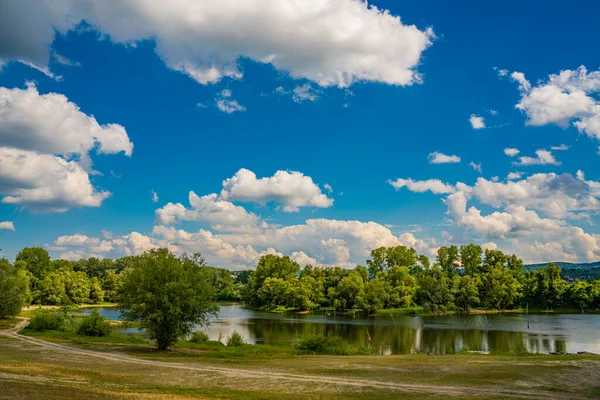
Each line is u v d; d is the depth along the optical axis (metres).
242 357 41.91
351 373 31.34
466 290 140.00
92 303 174.00
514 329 88.44
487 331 85.38
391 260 186.00
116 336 60.91
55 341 52.69
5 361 33.41
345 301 135.00
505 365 33.84
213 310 48.06
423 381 27.72
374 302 131.50
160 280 46.19
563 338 74.06
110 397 21.09
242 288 192.12
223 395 23.83
